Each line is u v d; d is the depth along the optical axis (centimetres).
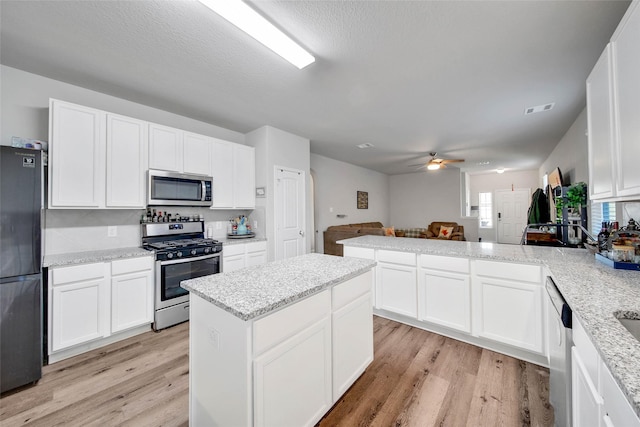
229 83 257
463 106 314
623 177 130
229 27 180
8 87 230
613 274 150
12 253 179
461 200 802
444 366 202
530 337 201
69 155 233
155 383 188
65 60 220
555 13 167
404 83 258
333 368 158
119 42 196
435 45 199
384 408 161
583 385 96
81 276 222
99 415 158
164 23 176
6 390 176
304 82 256
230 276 161
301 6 161
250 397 111
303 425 136
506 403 163
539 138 452
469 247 261
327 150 550
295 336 131
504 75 243
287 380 126
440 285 245
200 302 136
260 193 388
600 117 157
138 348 235
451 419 151
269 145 386
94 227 273
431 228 792
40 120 244
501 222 857
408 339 244
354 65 225
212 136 376
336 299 161
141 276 258
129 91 273
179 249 283
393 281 275
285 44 182
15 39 192
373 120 363
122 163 265
